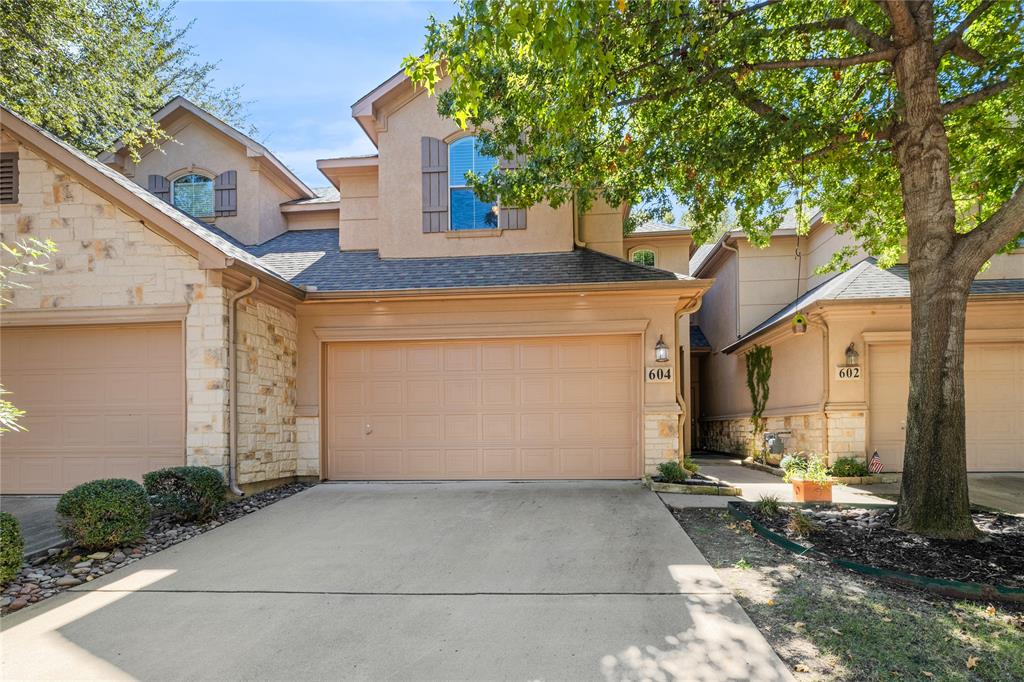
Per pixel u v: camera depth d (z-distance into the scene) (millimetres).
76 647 3488
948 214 5598
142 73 14766
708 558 5070
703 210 7824
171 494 6305
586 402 9164
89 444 7840
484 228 10453
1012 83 6156
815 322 10539
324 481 9266
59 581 4586
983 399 10219
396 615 3924
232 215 12281
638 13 6039
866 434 10016
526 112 6750
